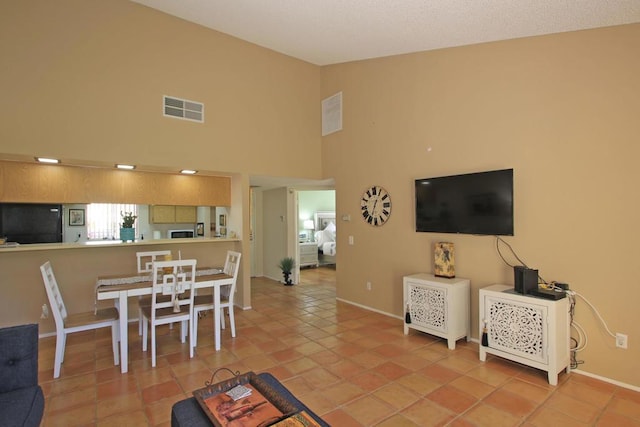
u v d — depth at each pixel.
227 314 4.55
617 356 2.62
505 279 3.27
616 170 2.61
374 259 4.66
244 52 4.78
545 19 2.68
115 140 3.85
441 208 3.70
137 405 2.41
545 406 2.37
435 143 3.85
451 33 3.22
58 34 3.55
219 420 1.57
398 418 2.25
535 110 3.04
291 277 6.60
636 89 2.52
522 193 3.13
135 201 4.52
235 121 4.71
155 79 4.11
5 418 1.61
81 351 3.36
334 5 3.03
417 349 3.37
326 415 2.28
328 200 9.61
